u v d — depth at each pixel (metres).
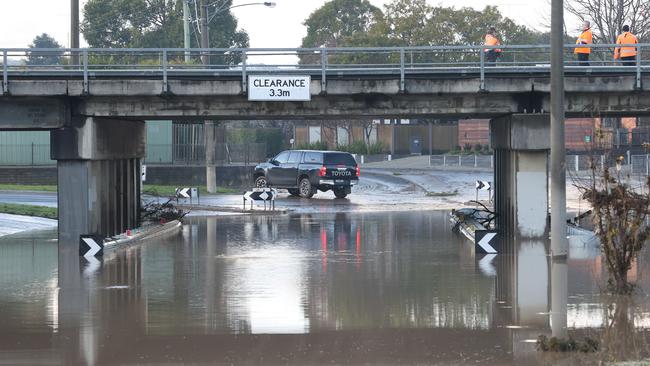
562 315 28.86
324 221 65.31
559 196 41.72
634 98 50.38
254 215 71.75
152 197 87.69
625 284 32.94
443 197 91.00
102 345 25.08
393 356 23.48
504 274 37.97
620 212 32.88
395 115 52.72
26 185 100.38
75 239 50.50
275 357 23.48
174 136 115.56
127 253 46.41
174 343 25.23
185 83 49.66
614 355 23.39
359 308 30.30
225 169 111.56
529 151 50.12
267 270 39.50
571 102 50.38
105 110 50.47
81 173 50.53
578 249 46.75
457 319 28.36
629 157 101.25
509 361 22.84
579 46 49.38
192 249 47.88
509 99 50.59
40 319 28.84
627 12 103.06
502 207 55.56
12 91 48.78
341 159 89.75
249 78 49.81
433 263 41.59
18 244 51.56
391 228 59.31
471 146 166.12
